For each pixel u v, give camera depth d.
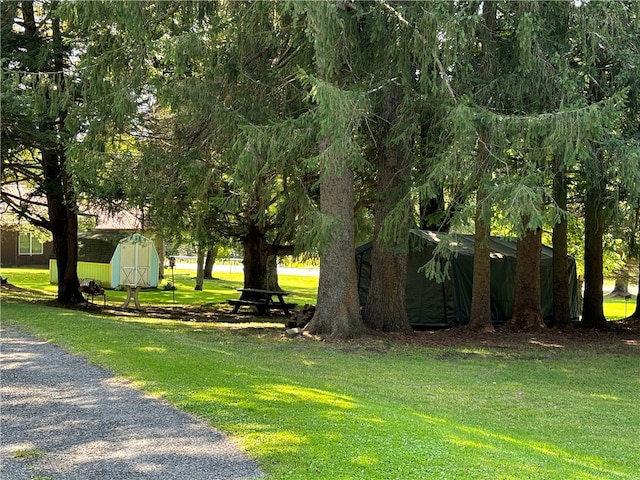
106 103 11.20
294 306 18.44
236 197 11.48
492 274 15.88
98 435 4.90
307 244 10.38
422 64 9.43
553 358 11.08
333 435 4.87
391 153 12.12
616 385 8.88
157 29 11.43
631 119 10.37
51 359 7.80
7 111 11.85
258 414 5.46
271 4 10.37
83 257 28.03
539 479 4.26
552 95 9.77
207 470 4.18
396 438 4.88
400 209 10.17
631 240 13.38
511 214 8.29
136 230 25.12
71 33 14.12
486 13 10.34
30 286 25.97
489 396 7.83
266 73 11.41
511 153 9.70
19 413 5.48
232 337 12.01
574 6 9.60
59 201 18.53
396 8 9.68
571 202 15.74
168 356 8.02
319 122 9.26
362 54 10.76
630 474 5.06
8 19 14.29
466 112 8.65
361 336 11.96
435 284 15.16
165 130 14.16
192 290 28.30
